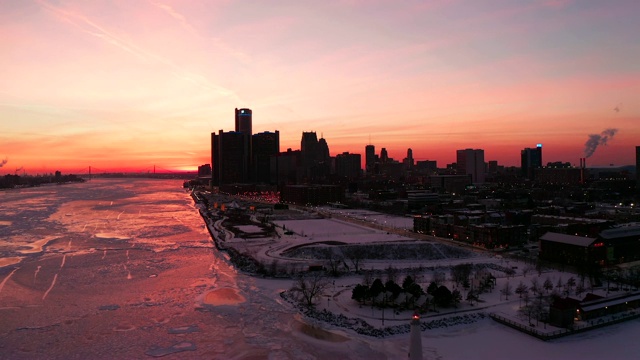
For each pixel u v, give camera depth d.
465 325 115.56
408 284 136.50
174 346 105.31
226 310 129.12
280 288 152.25
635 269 171.25
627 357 96.94
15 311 128.75
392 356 98.69
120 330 114.94
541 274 165.00
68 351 102.81
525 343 104.56
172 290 149.88
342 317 120.75
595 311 117.94
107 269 179.88
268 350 102.75
